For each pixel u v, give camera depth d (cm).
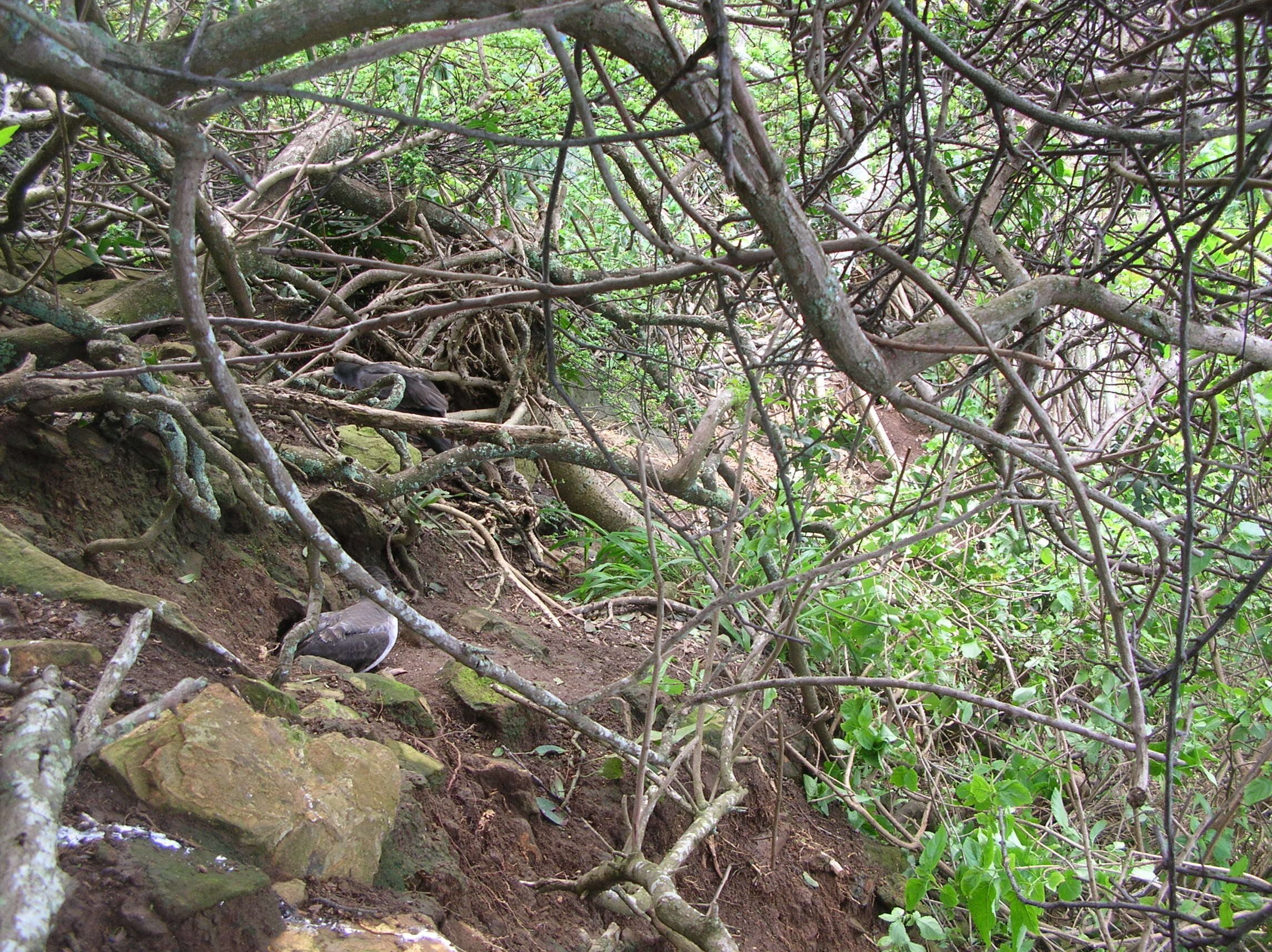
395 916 223
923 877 340
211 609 360
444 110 553
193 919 188
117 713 235
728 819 389
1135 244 279
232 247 332
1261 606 406
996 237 360
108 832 198
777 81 465
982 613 480
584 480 612
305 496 458
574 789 353
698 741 333
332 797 237
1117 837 382
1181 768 361
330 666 342
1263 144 200
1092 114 321
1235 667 423
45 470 339
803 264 205
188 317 164
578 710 293
